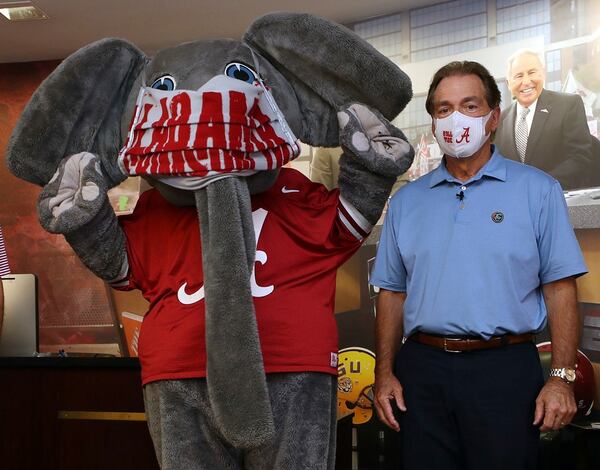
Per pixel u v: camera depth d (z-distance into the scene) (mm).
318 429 1877
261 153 1916
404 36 4777
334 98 2090
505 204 2203
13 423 2775
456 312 2156
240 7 5016
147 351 1946
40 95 2039
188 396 1881
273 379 1875
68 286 5555
